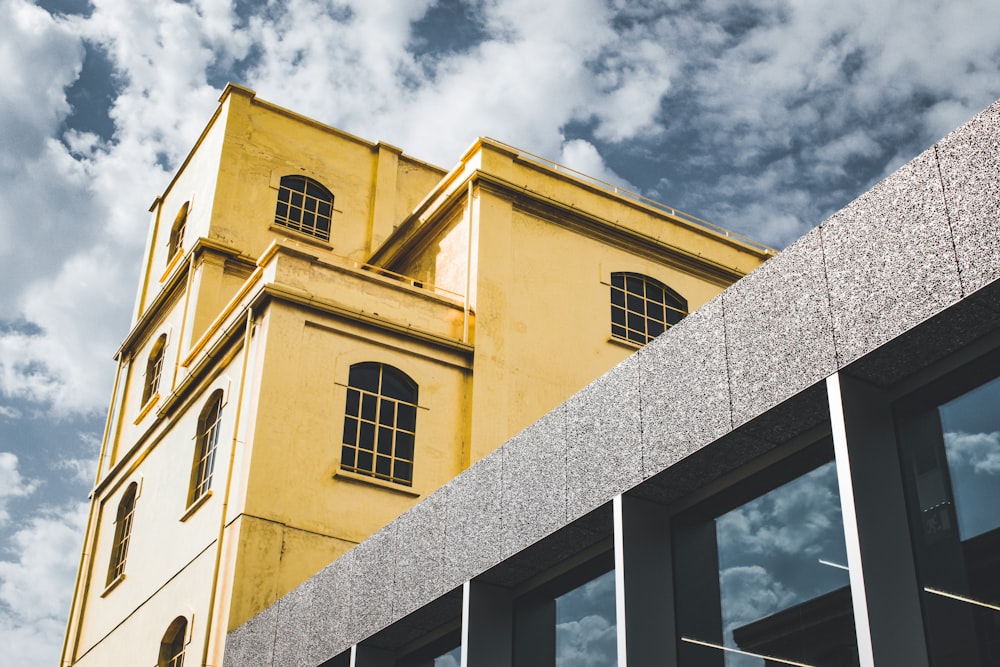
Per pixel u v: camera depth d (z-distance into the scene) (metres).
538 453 10.05
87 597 24.39
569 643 9.71
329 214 28.89
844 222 7.62
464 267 23.14
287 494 18.92
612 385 9.41
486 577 10.36
